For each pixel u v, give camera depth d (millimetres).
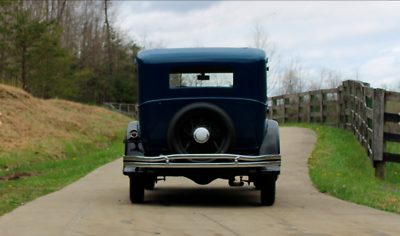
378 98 10594
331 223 5387
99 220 5520
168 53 6676
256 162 6215
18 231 4883
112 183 9359
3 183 9680
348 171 10445
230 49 6738
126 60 59000
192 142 6422
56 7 56406
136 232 4863
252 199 7570
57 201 7066
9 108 19344
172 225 5246
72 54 37406
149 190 8789
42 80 33438
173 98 6605
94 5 59812
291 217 5789
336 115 18656
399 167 12055
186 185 9547
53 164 13445
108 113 28000
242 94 6582
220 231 4934
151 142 6664
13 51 31500
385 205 6629
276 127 6844
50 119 20438
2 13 31391
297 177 9828
